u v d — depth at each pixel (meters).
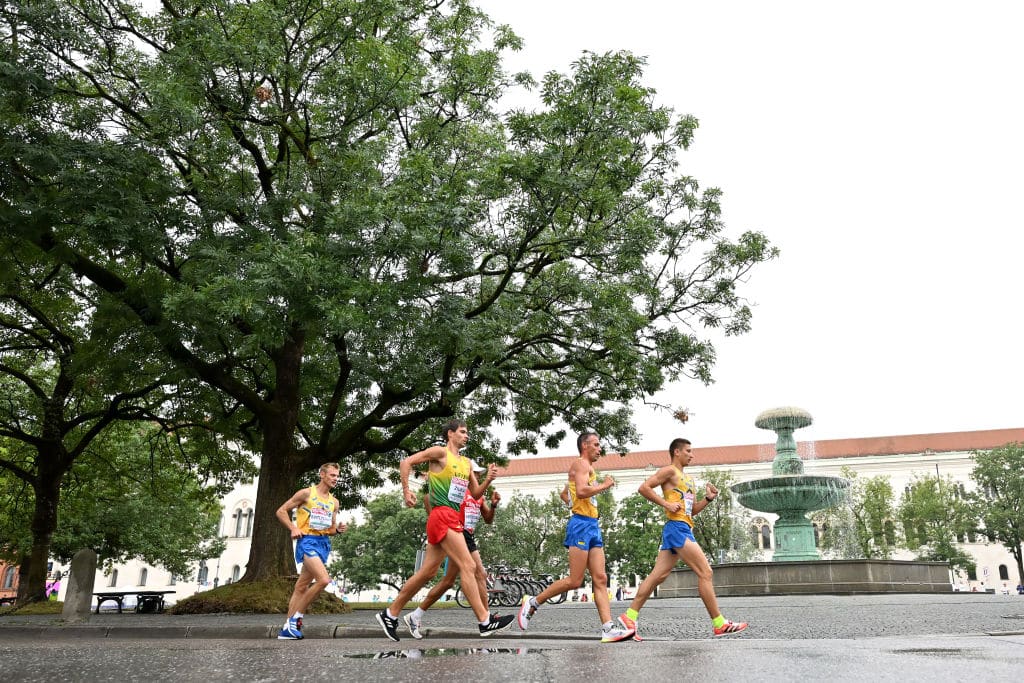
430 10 16.00
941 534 50.38
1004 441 67.19
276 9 13.38
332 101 14.32
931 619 8.84
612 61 13.56
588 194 13.50
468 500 7.72
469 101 16.38
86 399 22.08
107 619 12.66
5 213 11.61
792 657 3.75
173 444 25.92
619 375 17.02
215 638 9.51
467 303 13.89
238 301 10.80
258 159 14.68
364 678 3.15
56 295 18.16
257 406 15.27
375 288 11.96
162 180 12.77
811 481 21.59
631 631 6.30
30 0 12.02
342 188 13.59
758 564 18.91
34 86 11.78
